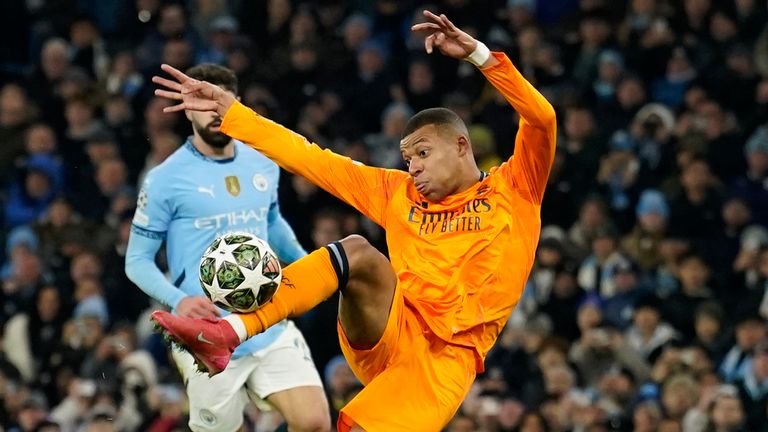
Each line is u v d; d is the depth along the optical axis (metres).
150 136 54.91
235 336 21.91
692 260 47.41
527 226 23.72
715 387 40.72
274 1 60.16
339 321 23.28
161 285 27.12
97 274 48.72
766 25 58.09
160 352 46.66
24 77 60.09
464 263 23.27
